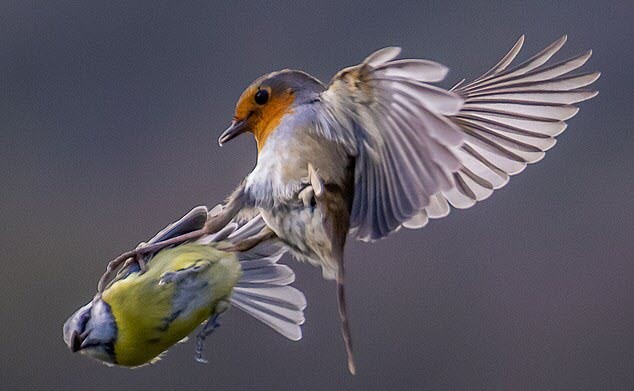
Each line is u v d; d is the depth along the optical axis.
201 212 2.83
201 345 2.82
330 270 2.80
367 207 2.79
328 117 2.80
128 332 2.82
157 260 2.82
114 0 4.28
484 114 2.82
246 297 2.84
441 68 2.75
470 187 2.82
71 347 2.82
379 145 2.79
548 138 2.82
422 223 2.82
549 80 2.82
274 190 2.81
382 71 2.77
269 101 2.82
